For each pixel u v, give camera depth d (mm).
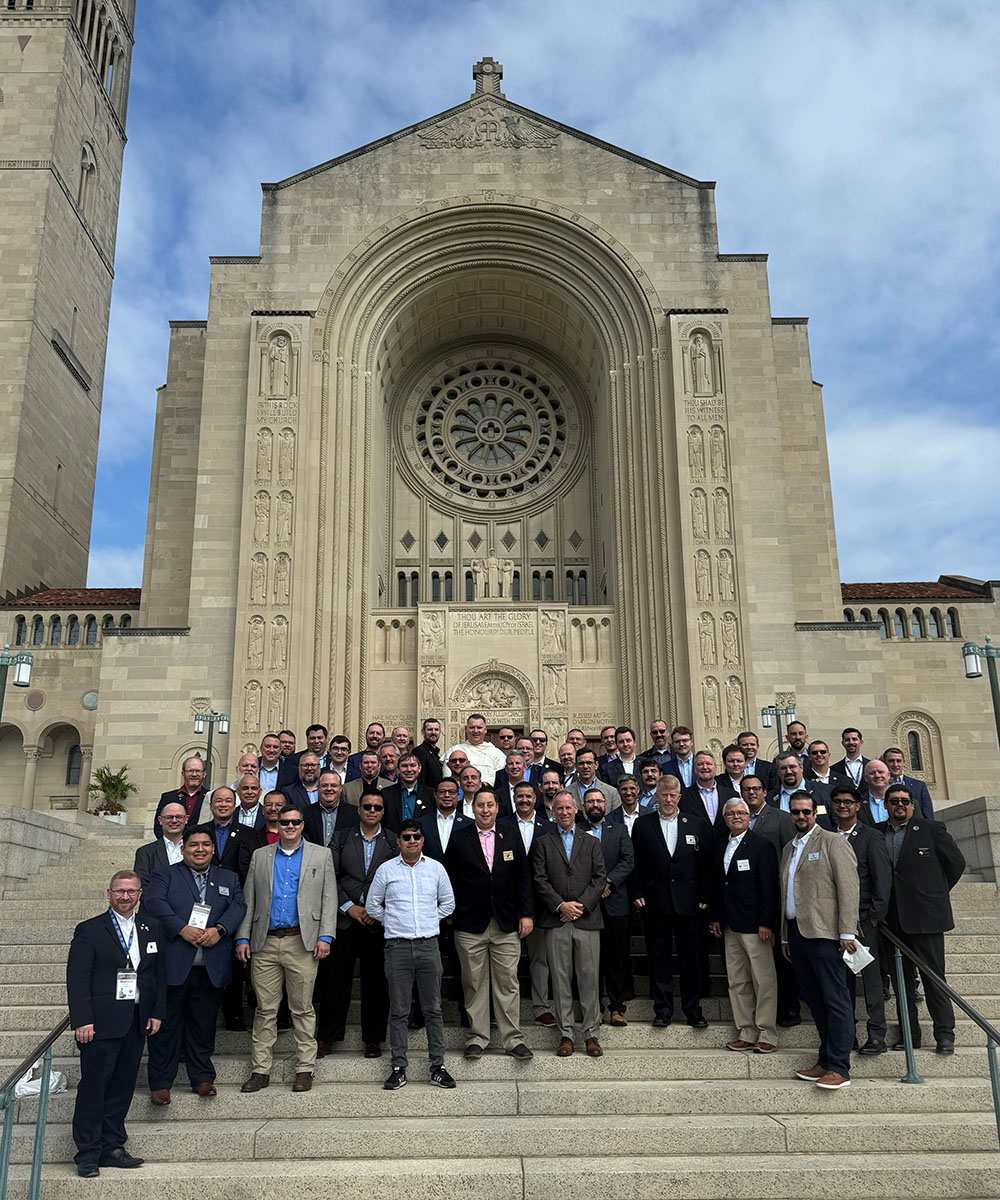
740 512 28422
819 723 27469
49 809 32719
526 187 31250
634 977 12773
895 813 11680
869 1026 10820
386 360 33125
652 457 29500
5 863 15602
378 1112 9797
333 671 27844
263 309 30047
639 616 28688
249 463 28641
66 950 12742
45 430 38062
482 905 10891
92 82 43188
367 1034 11016
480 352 35906
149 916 9844
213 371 29922
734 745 13188
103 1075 8930
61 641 33219
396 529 34406
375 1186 8570
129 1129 9438
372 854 11367
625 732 15031
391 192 31188
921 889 11133
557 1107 9820
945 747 32188
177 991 9953
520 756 12891
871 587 34812
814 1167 8727
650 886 11688
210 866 10609
